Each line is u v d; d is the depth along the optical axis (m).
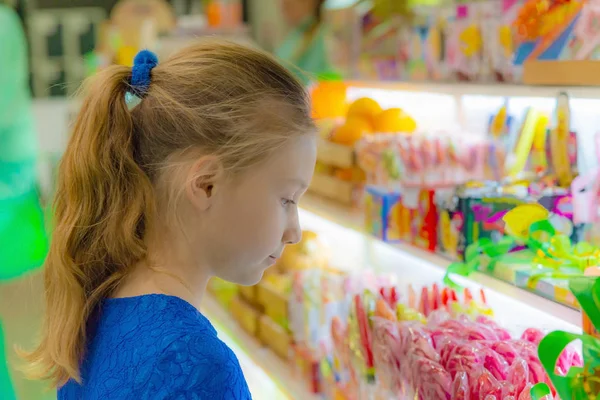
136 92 1.22
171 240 1.19
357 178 2.48
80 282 1.22
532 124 1.88
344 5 2.75
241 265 1.20
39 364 1.31
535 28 1.62
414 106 2.65
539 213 1.55
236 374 1.06
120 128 1.19
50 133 5.56
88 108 1.24
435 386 1.39
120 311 1.17
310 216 3.12
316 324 2.24
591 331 1.20
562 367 1.31
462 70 1.95
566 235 1.60
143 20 4.39
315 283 2.27
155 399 1.03
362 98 2.67
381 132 2.51
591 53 1.47
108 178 1.19
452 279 1.82
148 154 1.19
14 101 3.35
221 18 4.40
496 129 2.03
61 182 1.29
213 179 1.14
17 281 3.63
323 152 2.71
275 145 1.16
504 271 1.52
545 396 1.29
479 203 1.70
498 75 1.80
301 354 2.24
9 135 3.37
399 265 2.42
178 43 4.12
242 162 1.13
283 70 1.22
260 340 2.68
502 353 1.39
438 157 2.03
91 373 1.16
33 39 5.62
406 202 2.04
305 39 3.17
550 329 1.49
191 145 1.14
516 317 1.75
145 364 1.06
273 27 3.83
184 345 1.05
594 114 1.74
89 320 1.21
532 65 1.59
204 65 1.19
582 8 1.49
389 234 2.11
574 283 1.17
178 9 5.19
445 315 1.61
